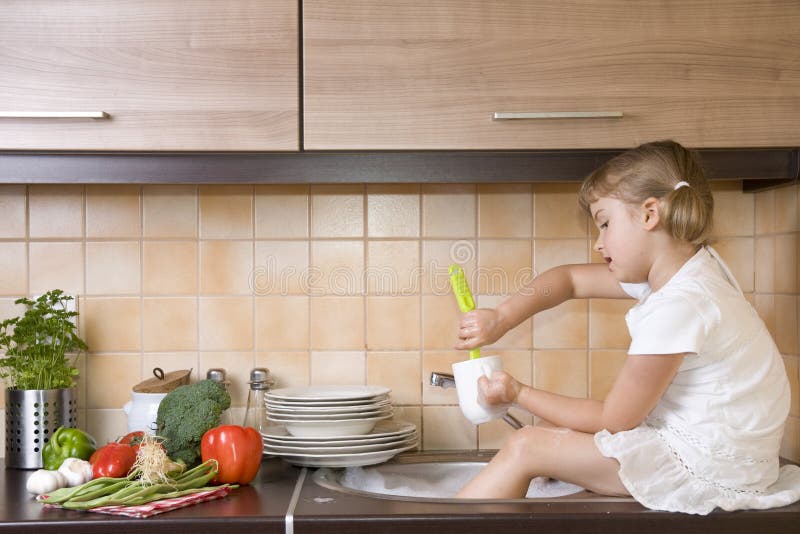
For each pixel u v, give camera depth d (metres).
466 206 1.72
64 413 1.54
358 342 1.71
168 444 1.42
